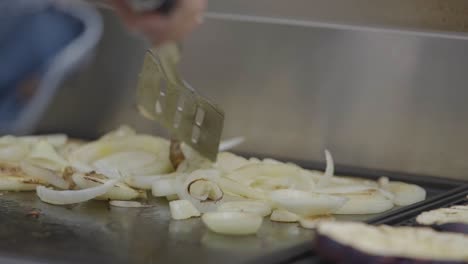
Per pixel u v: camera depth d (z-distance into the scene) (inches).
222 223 50.0
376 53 71.1
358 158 72.4
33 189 59.4
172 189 58.1
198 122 59.6
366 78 71.6
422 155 70.4
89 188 57.0
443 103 69.5
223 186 57.6
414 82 70.2
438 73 69.4
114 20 79.1
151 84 58.9
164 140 66.0
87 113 80.9
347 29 71.7
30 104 94.3
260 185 59.7
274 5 74.1
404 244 41.7
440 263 40.4
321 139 73.4
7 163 63.6
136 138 65.7
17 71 94.7
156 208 56.2
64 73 85.0
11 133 83.9
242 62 75.4
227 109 76.2
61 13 97.0
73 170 59.2
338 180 63.1
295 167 61.2
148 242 48.0
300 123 74.0
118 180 57.6
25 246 45.8
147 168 62.3
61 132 81.8
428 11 69.3
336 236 42.1
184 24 44.8
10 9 97.0
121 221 52.4
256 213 54.5
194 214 54.1
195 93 58.6
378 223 51.5
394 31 70.3
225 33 75.7
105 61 79.9
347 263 42.0
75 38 95.8
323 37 72.6
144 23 44.6
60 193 56.0
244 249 47.3
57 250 45.4
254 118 75.4
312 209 53.7
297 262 44.3
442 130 69.7
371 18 71.1
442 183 66.9
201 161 61.9
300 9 73.3
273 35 74.2
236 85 75.8
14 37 97.3
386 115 71.2
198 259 45.1
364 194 58.2
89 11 92.0
